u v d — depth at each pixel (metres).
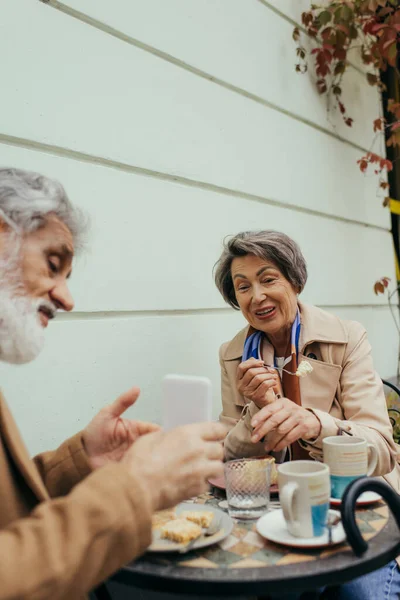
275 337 1.75
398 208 3.76
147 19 1.89
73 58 1.65
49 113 1.57
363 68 3.40
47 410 1.54
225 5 2.25
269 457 1.33
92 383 1.67
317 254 2.83
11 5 1.49
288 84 2.64
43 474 1.09
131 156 1.82
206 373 2.10
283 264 1.64
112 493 0.71
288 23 2.67
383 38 2.92
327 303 2.90
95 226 1.69
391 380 3.36
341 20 2.84
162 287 1.92
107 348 1.72
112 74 1.77
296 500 0.92
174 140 1.99
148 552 0.90
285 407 1.33
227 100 2.25
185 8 2.05
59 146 1.60
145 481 0.78
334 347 1.67
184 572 0.84
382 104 3.65
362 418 1.52
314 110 2.85
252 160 2.38
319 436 1.33
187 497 0.84
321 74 2.85
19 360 1.00
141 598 1.56
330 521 0.98
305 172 2.76
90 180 1.68
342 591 1.22
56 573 0.63
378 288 3.29
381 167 3.23
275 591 0.80
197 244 2.08
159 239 1.92
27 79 1.52
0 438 0.83
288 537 0.93
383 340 3.48
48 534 0.65
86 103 1.68
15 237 0.95
